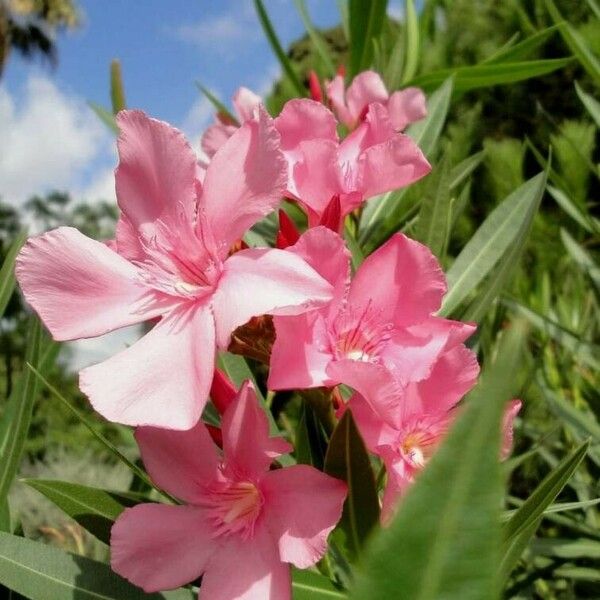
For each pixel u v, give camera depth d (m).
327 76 0.41
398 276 0.11
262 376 0.21
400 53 0.25
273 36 0.27
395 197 0.19
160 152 0.11
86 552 0.28
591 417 0.24
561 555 0.20
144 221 0.12
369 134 0.14
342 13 0.28
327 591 0.11
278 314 0.10
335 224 0.12
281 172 0.11
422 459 0.10
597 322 0.27
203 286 0.11
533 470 0.26
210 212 0.11
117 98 0.21
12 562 0.11
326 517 0.09
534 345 0.29
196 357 0.10
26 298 0.11
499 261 0.16
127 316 0.11
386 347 0.11
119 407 0.10
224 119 0.24
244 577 0.10
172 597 0.11
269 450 0.10
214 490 0.10
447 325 0.11
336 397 0.11
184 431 0.10
